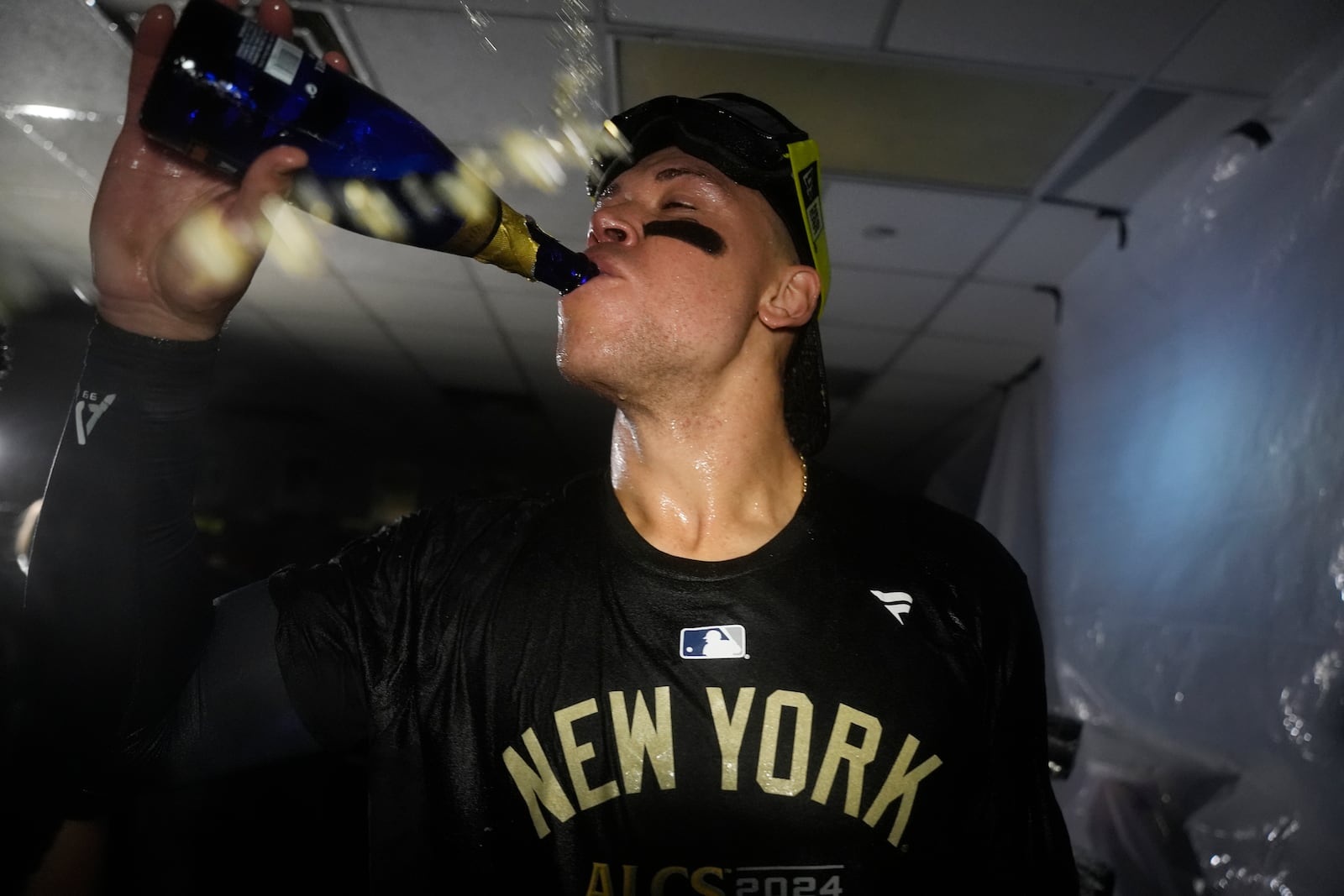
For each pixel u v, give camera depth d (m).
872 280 3.60
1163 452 2.44
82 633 0.67
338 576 0.84
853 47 2.16
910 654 0.79
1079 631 2.75
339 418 7.56
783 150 0.97
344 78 0.77
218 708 0.76
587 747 0.75
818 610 0.79
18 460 4.53
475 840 0.76
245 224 0.64
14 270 4.36
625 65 2.28
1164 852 2.07
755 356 0.91
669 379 0.84
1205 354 2.29
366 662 0.80
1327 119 1.95
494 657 0.79
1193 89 2.17
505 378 5.79
